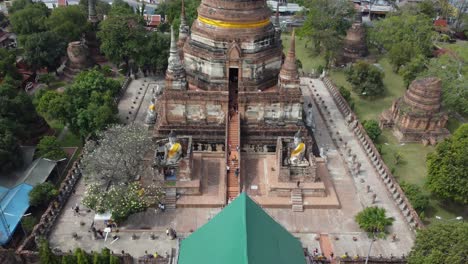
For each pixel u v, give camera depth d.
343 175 65.00
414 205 58.44
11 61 87.75
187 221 55.44
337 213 57.44
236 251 33.66
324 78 97.44
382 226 51.88
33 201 55.75
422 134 78.00
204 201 57.62
